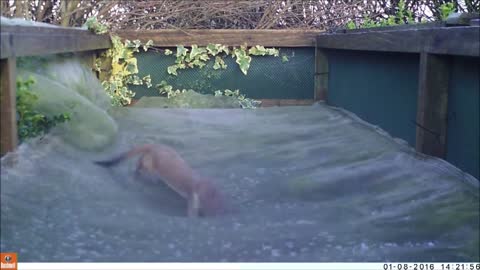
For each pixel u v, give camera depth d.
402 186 1.94
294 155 2.24
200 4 3.32
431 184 1.91
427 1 3.41
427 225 1.69
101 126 2.10
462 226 1.68
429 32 1.98
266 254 1.53
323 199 1.89
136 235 1.58
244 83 3.24
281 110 3.00
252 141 2.40
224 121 2.71
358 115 2.75
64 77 2.31
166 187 1.89
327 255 1.54
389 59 2.40
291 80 3.25
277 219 1.74
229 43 3.21
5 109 1.72
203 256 1.50
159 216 1.70
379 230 1.67
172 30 3.18
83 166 1.88
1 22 1.96
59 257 1.41
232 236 1.62
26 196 1.61
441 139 2.04
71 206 1.65
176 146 2.30
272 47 3.23
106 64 3.12
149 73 3.20
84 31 2.56
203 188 1.77
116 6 3.20
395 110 2.36
